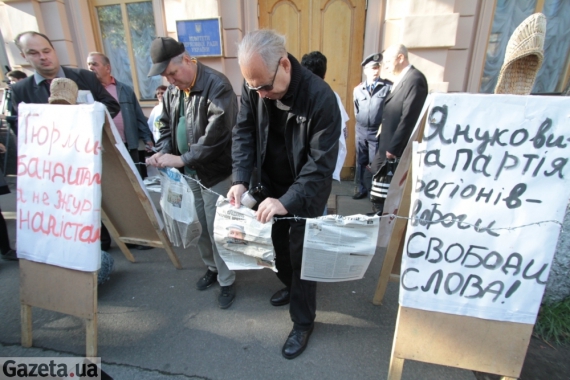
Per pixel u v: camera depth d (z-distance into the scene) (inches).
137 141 125.1
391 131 104.3
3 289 87.7
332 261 55.1
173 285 88.4
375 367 61.4
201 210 79.4
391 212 71.2
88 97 83.7
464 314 47.0
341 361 62.7
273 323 73.1
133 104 123.7
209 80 67.8
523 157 41.3
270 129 59.0
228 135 69.7
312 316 64.4
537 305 44.1
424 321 48.6
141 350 66.0
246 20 144.4
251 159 63.9
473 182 43.3
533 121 40.3
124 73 169.0
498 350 46.9
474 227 44.2
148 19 154.8
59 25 151.4
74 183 59.0
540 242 42.5
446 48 123.9
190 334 70.2
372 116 128.1
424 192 44.8
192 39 139.3
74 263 59.4
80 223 58.6
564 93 81.0
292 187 52.7
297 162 55.7
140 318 75.4
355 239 53.1
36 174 62.2
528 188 41.8
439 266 46.5
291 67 49.6
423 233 45.9
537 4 124.2
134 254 106.1
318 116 49.9
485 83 135.8
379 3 133.6
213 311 77.4
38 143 61.8
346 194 152.4
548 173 41.0
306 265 55.8
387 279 75.5
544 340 67.3
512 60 47.5
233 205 59.4
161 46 61.9
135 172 73.4
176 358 63.9
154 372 60.9
